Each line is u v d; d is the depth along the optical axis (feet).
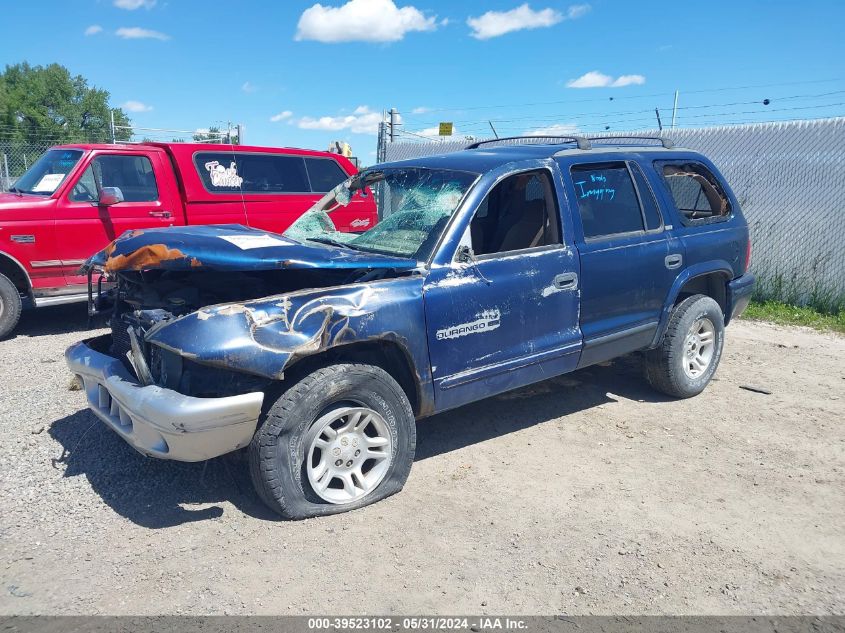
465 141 40.63
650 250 15.99
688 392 17.70
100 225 24.06
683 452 14.58
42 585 9.70
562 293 14.32
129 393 10.93
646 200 16.40
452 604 9.47
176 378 10.84
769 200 30.14
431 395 12.66
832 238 28.53
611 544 11.02
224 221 26.78
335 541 10.91
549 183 14.64
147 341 10.91
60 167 24.63
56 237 23.18
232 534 11.03
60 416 15.71
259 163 28.14
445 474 13.42
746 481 13.26
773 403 17.66
